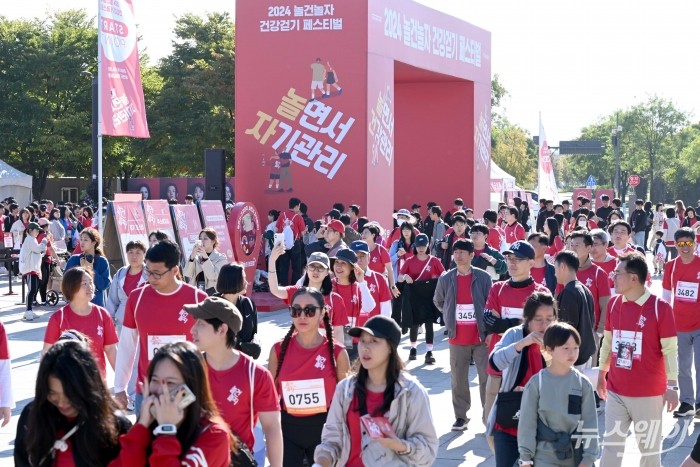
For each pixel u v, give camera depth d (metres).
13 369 12.88
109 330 7.95
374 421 4.70
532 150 104.62
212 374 5.20
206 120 43.09
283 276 20.81
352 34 22.47
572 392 5.58
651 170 91.19
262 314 19.00
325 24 22.53
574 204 51.34
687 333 10.16
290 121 22.83
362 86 22.45
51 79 47.88
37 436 3.80
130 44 18.48
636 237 30.97
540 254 10.41
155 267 6.69
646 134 91.00
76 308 7.83
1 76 47.53
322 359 6.19
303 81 22.75
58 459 3.83
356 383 4.93
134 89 18.59
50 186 53.66
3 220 26.94
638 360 7.25
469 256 9.91
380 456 4.80
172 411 3.66
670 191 92.25
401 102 30.44
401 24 24.58
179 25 46.00
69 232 27.62
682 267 10.20
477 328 9.87
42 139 46.19
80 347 3.88
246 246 19.72
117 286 10.60
